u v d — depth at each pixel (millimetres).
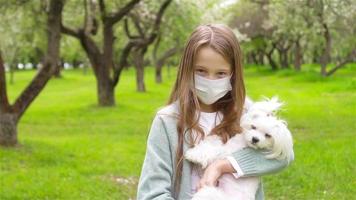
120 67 22906
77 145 13078
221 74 2623
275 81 37938
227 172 2641
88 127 17500
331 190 8180
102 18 20281
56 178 9000
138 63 31672
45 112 22156
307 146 11641
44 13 18578
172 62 60562
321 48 39719
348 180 8578
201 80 2605
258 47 52375
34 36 21672
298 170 9148
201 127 2670
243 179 2697
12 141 11805
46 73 12086
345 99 22031
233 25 43000
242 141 2721
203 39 2586
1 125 11742
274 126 2672
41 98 30453
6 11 18594
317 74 37531
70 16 21891
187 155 2605
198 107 2635
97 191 8383
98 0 19688
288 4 20766
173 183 2613
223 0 28203
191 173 2629
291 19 24828
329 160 9945
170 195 2523
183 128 2605
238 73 2643
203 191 2482
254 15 43062
